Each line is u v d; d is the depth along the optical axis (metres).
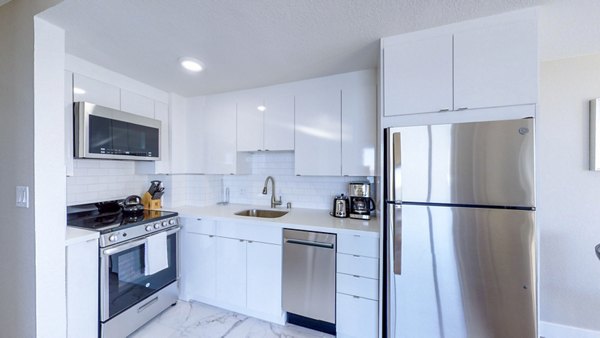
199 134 2.77
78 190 2.16
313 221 2.06
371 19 1.39
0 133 1.46
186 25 1.44
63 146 1.47
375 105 2.06
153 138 2.39
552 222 1.89
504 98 1.33
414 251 1.45
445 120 1.45
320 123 2.25
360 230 1.77
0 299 1.48
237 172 2.63
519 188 1.27
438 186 1.40
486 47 1.37
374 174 2.07
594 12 1.31
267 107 2.47
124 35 1.54
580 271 1.84
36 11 1.33
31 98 1.35
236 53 1.79
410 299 1.46
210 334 1.93
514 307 1.29
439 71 1.46
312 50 1.75
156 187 2.58
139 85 2.34
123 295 1.83
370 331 1.74
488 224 1.32
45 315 1.39
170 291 2.26
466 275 1.36
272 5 1.27
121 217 2.15
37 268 1.36
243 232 2.17
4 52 1.44
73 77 1.83
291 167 2.80
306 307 1.94
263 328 2.01
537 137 1.27
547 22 1.41
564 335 1.86
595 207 1.80
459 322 1.38
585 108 1.82
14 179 1.42
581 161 1.83
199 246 2.35
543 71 1.91
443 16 1.37
